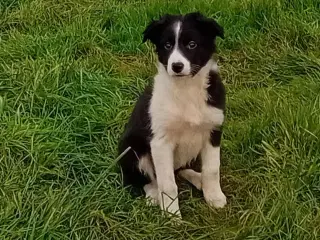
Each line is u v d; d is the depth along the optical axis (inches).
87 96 89.8
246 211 71.8
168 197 72.1
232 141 82.5
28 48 99.7
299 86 92.2
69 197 71.6
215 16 106.7
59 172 77.0
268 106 87.0
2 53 98.3
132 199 74.5
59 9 110.7
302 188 73.9
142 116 72.8
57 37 102.6
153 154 72.2
